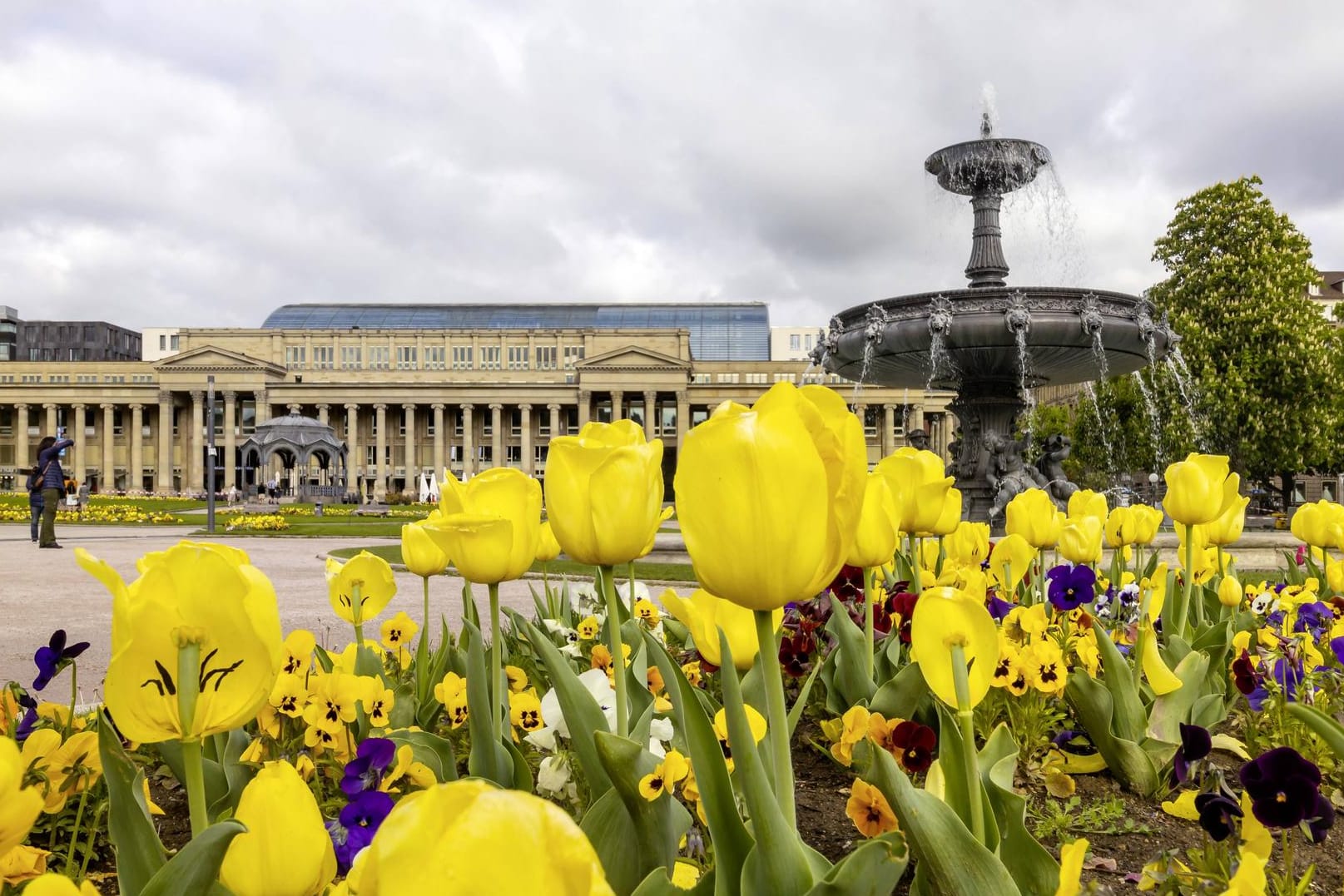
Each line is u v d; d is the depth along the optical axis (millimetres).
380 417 102375
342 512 55406
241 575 1086
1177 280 34875
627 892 1686
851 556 2406
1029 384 14922
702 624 1942
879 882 1199
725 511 1069
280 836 1119
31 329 134375
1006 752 2221
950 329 13047
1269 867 2383
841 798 3104
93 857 2713
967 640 1440
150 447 109688
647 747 2410
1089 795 3109
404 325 115500
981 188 16062
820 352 15266
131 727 1086
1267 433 32406
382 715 2887
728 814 1370
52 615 9711
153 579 1069
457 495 2162
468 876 430
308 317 115688
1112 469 31719
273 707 2779
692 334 118000
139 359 143000
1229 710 4047
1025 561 4141
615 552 1688
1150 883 1873
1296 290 33094
